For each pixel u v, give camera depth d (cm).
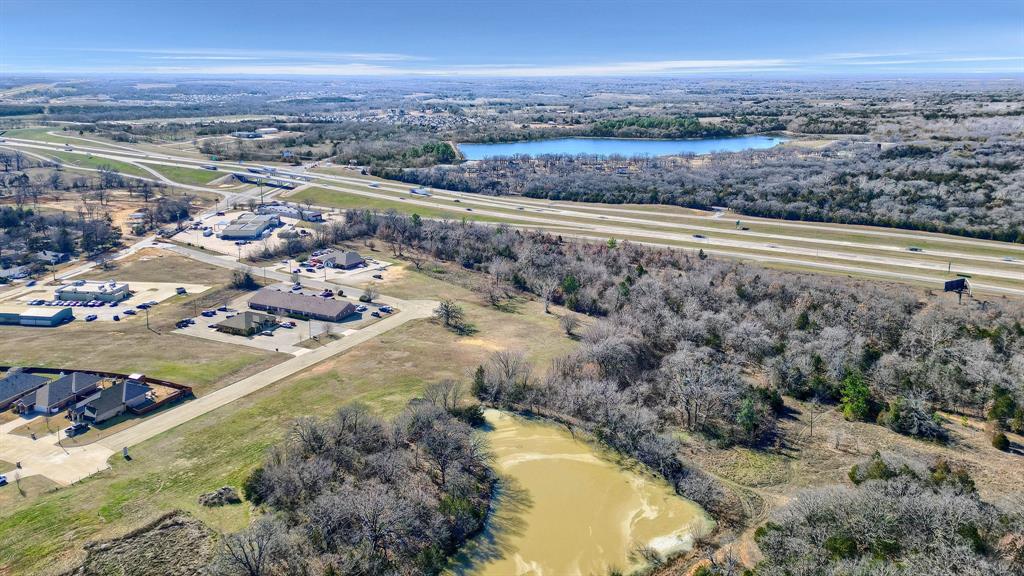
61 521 7300
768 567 6359
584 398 10138
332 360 12181
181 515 7438
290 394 10600
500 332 13700
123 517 7406
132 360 11956
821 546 6462
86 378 10694
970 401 10325
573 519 7769
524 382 10712
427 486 8031
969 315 13112
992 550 6356
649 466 8831
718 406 10112
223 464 8544
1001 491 7919
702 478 8469
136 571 6550
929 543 6206
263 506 7575
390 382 11144
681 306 14038
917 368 10888
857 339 11738
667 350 12600
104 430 9481
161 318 14350
